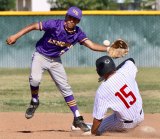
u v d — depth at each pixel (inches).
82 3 2731.3
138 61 1876.2
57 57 735.7
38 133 740.0
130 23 1876.2
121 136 695.7
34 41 1883.6
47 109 1047.0
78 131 735.1
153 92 1311.5
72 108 744.3
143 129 708.7
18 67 1895.9
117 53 697.0
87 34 1882.4
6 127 838.5
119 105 661.3
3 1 2891.2
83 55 1876.2
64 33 711.1
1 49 1895.9
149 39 1872.5
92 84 1480.1
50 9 2915.8
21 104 1126.4
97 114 660.1
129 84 660.7
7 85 1473.9
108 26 1879.9
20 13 1876.2
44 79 1627.7
